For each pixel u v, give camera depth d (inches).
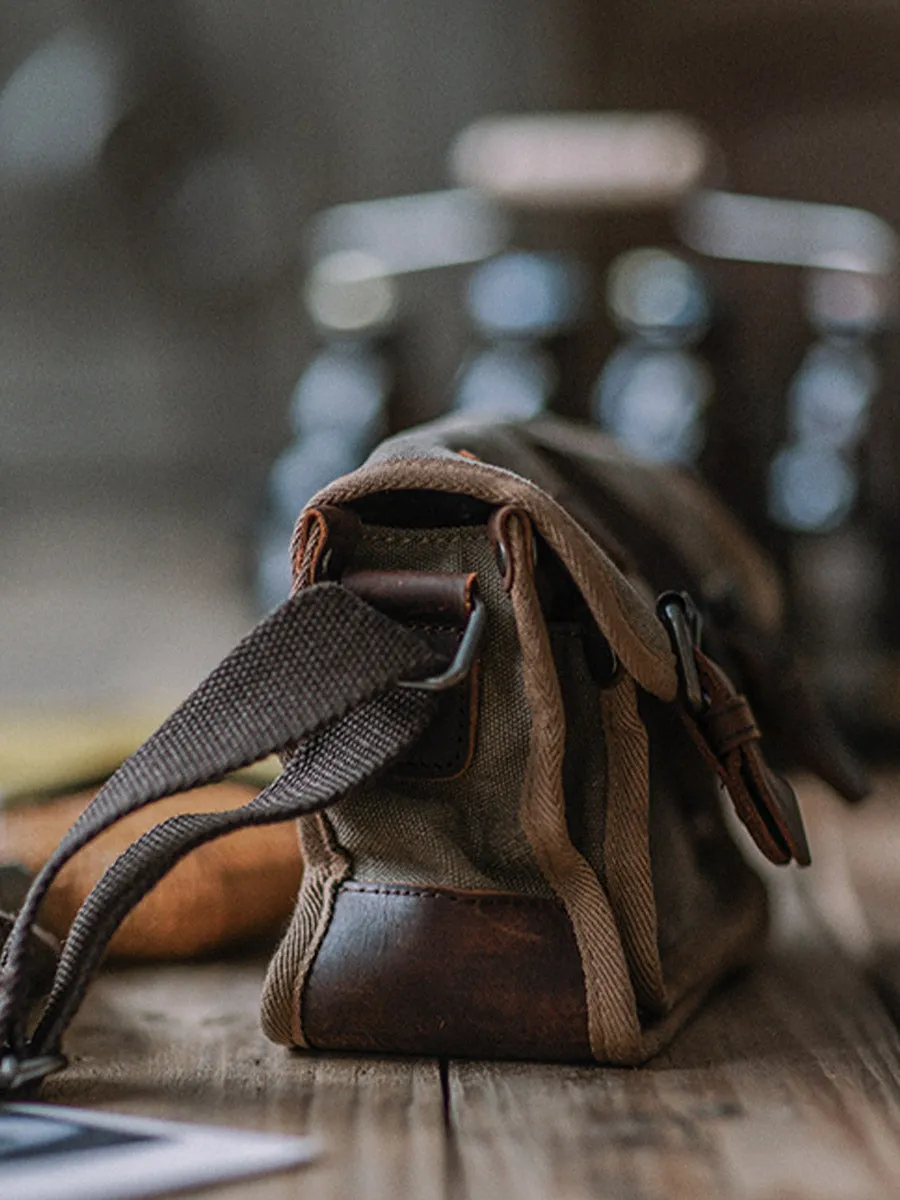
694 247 76.8
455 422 38.4
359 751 32.0
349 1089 31.9
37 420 251.9
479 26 178.7
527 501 32.3
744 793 33.9
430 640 32.9
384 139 197.6
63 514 228.4
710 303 64.9
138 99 215.6
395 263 77.2
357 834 33.6
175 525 209.9
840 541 64.3
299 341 223.5
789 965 39.8
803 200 157.3
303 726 31.0
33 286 238.7
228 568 149.5
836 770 39.0
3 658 100.1
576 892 32.8
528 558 32.3
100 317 240.7
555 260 70.7
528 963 32.8
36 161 223.1
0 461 253.0
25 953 30.5
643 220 76.7
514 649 32.9
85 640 109.1
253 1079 32.5
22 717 55.1
